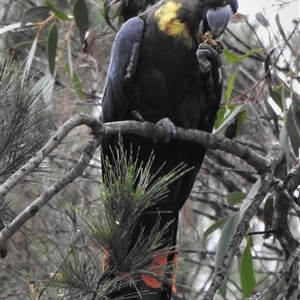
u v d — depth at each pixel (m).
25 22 8.10
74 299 4.54
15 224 4.46
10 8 11.34
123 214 4.49
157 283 5.78
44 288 4.54
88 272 4.63
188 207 10.50
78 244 4.78
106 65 10.77
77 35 10.93
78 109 10.81
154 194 4.73
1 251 4.89
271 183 6.34
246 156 6.36
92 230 4.52
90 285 4.55
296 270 5.70
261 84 10.19
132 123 5.74
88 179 10.27
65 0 8.91
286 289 5.70
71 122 4.84
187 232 10.77
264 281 10.22
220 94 6.90
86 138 10.33
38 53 11.02
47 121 5.13
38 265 8.88
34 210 4.50
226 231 6.91
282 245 6.61
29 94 4.91
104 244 4.53
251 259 7.63
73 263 4.82
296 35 8.47
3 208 5.33
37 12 8.13
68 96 10.00
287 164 7.14
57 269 4.64
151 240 4.73
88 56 10.77
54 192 4.61
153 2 8.12
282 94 7.26
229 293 10.73
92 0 10.04
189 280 9.79
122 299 5.38
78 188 9.95
